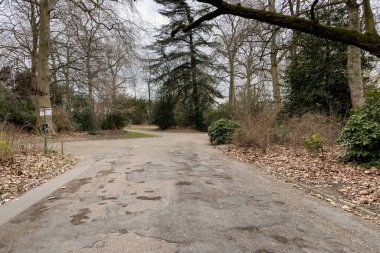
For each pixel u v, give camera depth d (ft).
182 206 18.21
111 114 106.83
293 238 13.73
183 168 31.55
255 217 16.44
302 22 10.83
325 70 52.75
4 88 59.67
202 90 122.31
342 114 52.47
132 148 52.60
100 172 29.86
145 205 18.40
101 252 12.31
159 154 43.37
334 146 37.52
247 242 13.21
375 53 10.51
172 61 124.26
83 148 52.90
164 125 131.85
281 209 17.95
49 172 29.43
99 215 16.76
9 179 25.41
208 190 22.25
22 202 19.90
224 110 108.37
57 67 82.69
